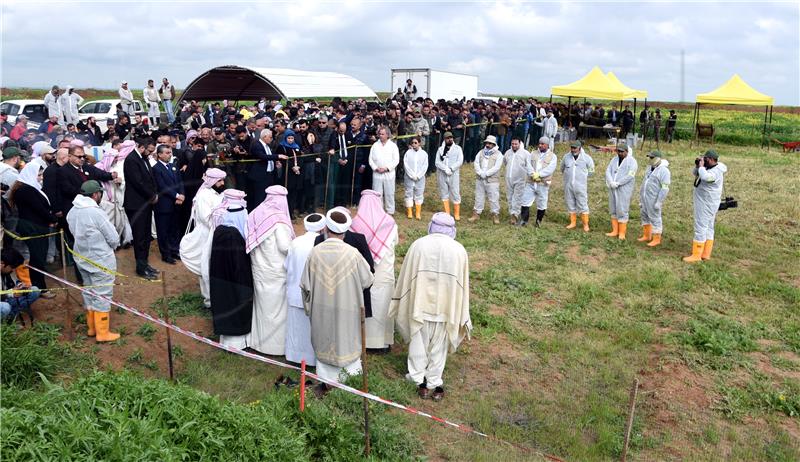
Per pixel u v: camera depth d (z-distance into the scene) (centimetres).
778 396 645
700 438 574
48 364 459
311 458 476
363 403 555
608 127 2661
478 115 1952
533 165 1252
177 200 769
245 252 592
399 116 1538
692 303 900
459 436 544
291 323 611
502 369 679
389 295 683
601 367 689
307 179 1129
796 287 986
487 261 1041
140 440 357
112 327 515
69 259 543
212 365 531
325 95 2091
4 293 475
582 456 524
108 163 837
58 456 330
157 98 1315
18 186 543
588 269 1031
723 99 2372
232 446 403
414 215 1316
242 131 1041
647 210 1176
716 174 1052
